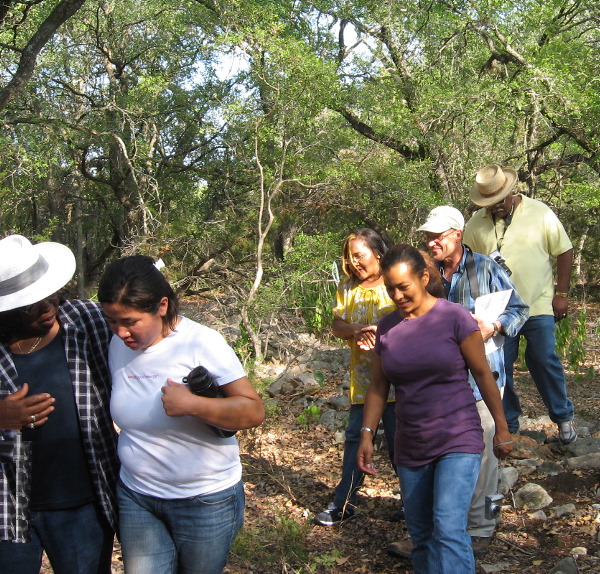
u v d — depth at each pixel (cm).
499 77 1606
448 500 315
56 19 1155
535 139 1602
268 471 556
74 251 2312
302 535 429
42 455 278
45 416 268
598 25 1650
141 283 256
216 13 1426
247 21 1418
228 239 1580
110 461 290
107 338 290
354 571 400
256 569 408
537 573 383
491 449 398
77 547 284
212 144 1842
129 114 1730
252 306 1029
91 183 2091
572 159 1695
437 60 1677
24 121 1575
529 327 552
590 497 469
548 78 1398
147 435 269
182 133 1848
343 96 1577
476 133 1541
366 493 501
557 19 1644
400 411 336
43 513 281
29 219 2195
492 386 331
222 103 1534
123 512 279
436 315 331
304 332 1138
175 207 1880
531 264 550
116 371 275
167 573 278
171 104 1792
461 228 432
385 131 1659
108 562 296
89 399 283
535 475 514
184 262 1582
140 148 1736
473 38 1672
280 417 702
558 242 555
